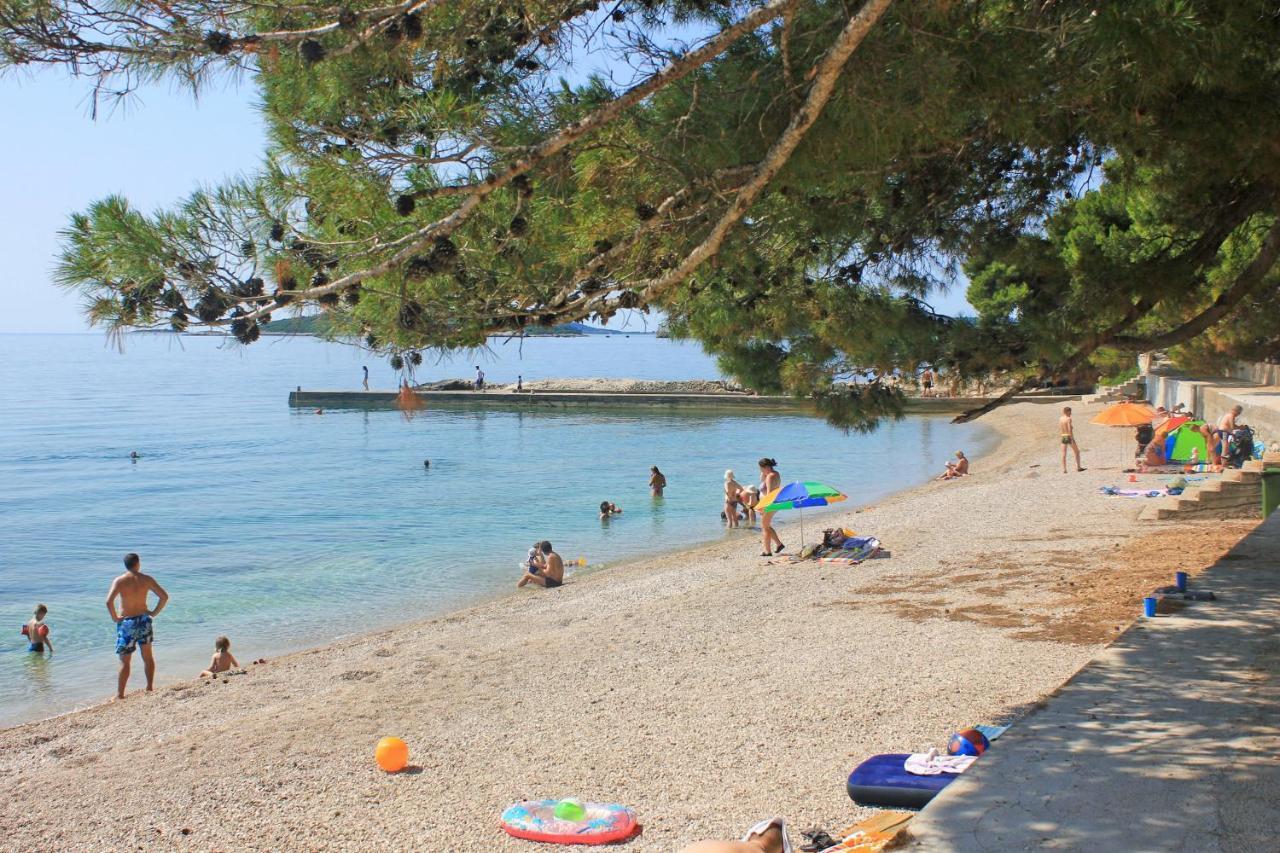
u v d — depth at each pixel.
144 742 11.26
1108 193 9.43
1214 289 11.76
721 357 9.02
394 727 10.59
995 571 15.77
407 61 5.90
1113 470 27.66
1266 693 6.25
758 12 5.48
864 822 6.02
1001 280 8.58
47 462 47.94
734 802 7.65
